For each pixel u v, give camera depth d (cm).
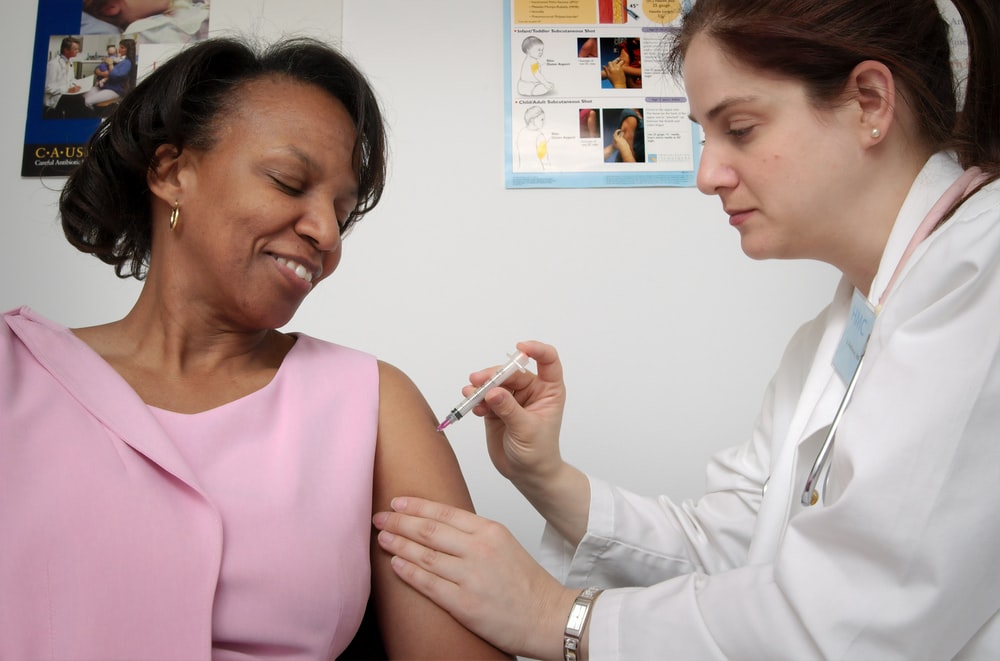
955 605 70
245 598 74
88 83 212
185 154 87
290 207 84
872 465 72
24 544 67
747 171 95
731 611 81
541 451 116
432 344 209
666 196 216
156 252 92
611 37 220
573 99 217
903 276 85
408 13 219
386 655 92
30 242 207
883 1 90
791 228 97
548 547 127
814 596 74
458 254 212
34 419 74
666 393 210
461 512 92
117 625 67
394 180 213
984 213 77
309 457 84
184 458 78
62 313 206
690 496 208
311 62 93
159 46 213
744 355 212
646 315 212
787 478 103
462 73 217
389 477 95
